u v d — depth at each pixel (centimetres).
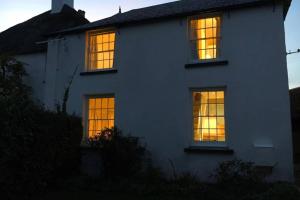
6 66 1380
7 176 771
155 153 1141
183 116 1115
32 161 844
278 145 976
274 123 988
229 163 956
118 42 1266
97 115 1293
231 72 1060
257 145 997
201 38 1146
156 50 1188
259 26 1041
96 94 1282
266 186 895
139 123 1182
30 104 865
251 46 1045
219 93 1096
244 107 1030
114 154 1056
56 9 1862
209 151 1055
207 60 1116
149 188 934
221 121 1082
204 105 1112
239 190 874
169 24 1178
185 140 1102
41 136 873
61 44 1384
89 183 1022
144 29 1220
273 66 1010
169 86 1148
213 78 1082
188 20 1161
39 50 1471
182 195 891
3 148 750
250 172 922
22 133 796
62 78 1359
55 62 1380
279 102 990
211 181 1043
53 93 1362
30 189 851
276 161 970
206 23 1152
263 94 1012
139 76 1205
